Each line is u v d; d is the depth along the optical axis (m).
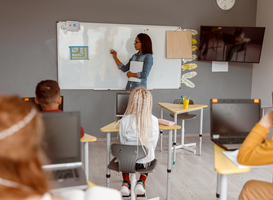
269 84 4.76
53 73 4.46
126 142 2.23
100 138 4.75
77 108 4.61
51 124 1.36
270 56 4.73
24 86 4.40
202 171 3.40
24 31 4.29
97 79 4.60
